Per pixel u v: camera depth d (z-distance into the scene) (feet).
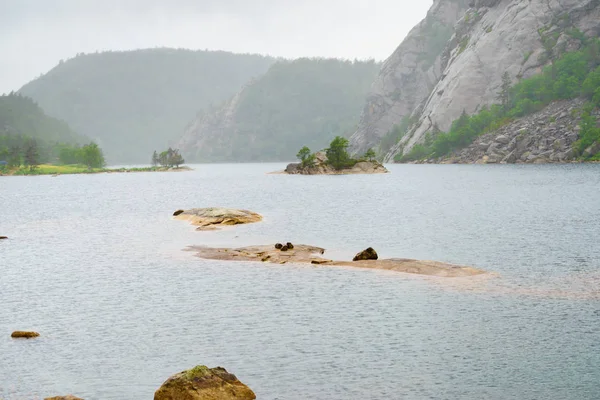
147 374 89.61
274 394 82.12
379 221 268.62
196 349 99.45
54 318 118.21
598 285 136.05
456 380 85.66
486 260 168.45
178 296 133.39
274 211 323.16
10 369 91.91
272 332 107.24
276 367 91.35
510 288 134.72
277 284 142.31
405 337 103.19
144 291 138.82
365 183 574.97
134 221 289.74
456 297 127.85
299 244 197.26
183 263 171.94
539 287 135.13
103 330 110.01
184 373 80.38
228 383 81.05
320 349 98.27
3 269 169.58
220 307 123.65
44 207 391.45
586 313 114.73
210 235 229.66
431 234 223.71
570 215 269.44
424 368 90.02
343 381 85.97
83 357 96.63
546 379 85.35
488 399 79.87
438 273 150.00
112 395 82.64
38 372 90.68
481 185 485.97
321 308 121.49
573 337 101.45
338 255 181.98
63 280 153.07
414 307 120.67
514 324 108.88
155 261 176.55
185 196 465.88
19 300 132.98
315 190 494.59
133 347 100.89
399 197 401.70
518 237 209.67
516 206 316.81
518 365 90.38
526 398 79.92
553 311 116.37
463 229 234.38
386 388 83.56
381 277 147.64
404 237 217.77
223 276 152.56
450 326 108.47
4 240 231.30
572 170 641.40
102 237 233.76
